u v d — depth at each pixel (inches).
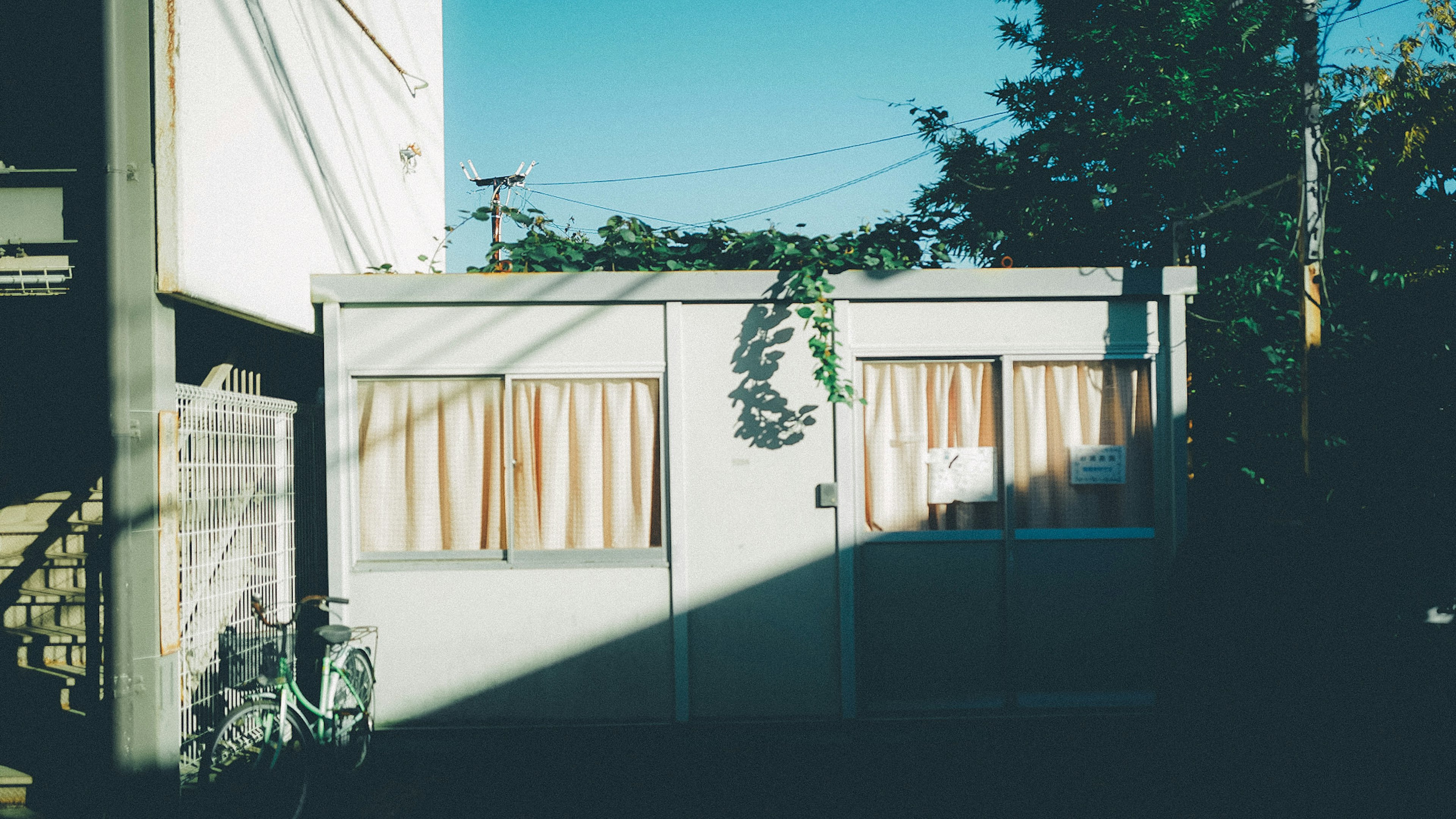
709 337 225.3
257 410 232.8
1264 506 284.4
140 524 172.6
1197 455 304.0
